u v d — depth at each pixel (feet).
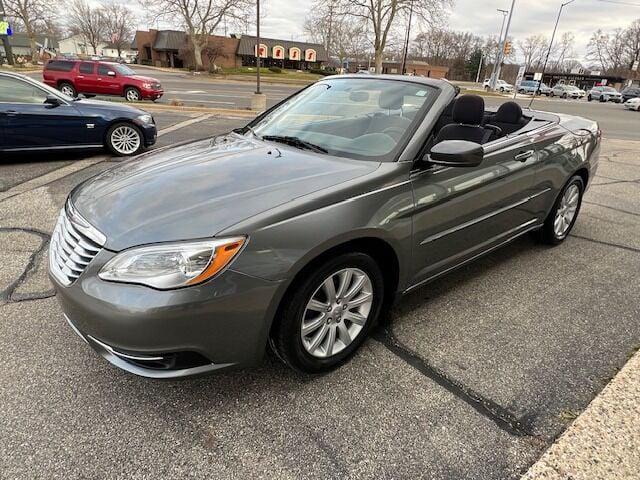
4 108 20.83
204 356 6.36
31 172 20.47
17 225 13.94
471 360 8.38
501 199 10.34
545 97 156.15
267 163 8.24
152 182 7.66
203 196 7.00
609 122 63.77
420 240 8.45
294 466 6.09
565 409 7.21
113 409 6.97
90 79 53.62
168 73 141.38
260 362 6.93
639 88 148.87
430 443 6.51
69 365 7.89
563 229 13.97
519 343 8.95
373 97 10.11
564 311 10.20
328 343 7.70
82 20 272.51
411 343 8.86
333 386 7.61
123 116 24.00
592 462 6.07
